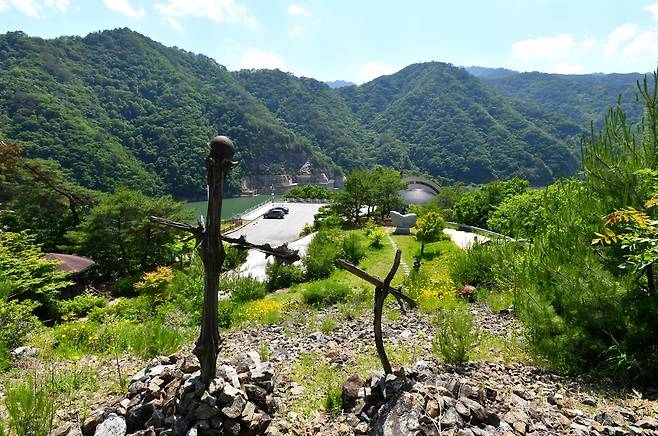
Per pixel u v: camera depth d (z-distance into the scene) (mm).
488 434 3984
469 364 6652
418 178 54688
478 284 13906
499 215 28844
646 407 5141
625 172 6391
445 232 29875
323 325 10102
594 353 6469
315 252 20156
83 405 5266
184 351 8117
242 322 11484
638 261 5508
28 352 8328
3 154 28109
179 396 4281
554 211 7879
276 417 4672
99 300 16969
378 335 4875
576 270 6633
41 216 28781
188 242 25188
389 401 4352
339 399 5078
